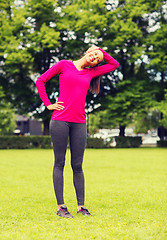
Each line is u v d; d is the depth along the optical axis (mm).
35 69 27641
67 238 3270
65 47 26562
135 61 27078
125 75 29734
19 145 25109
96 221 3949
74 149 4469
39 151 22062
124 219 4086
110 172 10102
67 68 4426
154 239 3260
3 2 25859
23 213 4500
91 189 6816
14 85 27297
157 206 4949
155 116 31406
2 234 3441
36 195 6047
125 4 28594
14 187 7105
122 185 7391
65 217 4238
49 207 4934
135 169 10977
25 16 25094
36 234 3408
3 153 19891
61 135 4371
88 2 26969
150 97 27578
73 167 4516
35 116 27031
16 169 11016
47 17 25312
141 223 3877
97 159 15281
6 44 24500
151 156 17250
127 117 27672
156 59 26781
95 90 4824
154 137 45312
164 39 27500
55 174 4414
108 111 28547
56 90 26125
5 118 33844
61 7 26094
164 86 30125
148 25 28828
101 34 27453
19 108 27984
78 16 25344
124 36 26016
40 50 24391
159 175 9320
